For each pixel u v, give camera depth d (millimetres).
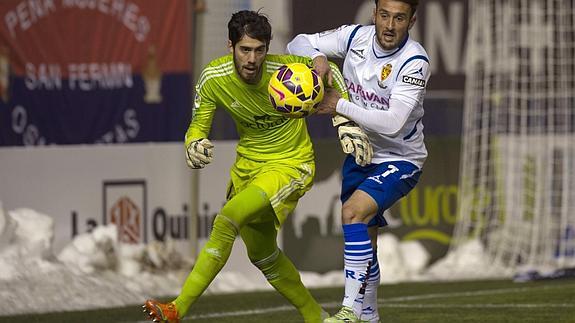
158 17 34812
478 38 39250
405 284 34781
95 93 34000
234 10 35750
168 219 34906
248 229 19656
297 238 36938
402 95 19016
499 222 39531
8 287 28500
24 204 32844
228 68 19375
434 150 38875
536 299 29469
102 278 31562
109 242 32750
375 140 20047
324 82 19438
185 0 35125
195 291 18500
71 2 33656
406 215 38500
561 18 39938
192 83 35188
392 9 18609
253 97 19438
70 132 33562
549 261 39094
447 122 39062
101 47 34062
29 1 33062
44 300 28422
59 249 33188
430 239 38906
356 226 19281
